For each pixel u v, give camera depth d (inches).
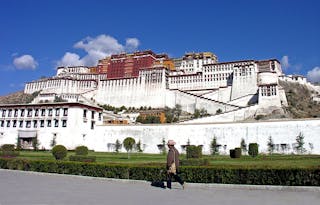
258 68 6943.9
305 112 5344.5
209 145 2362.2
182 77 6811.0
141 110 5812.0
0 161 1180.5
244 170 713.6
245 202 532.1
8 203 504.1
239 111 4050.2
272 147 2145.7
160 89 6171.3
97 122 3080.7
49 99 6732.3
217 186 712.4
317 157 1603.1
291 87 6540.4
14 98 7844.5
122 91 6604.3
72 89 7465.6
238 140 2272.4
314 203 520.7
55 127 2886.3
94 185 744.3
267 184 689.0
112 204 507.8
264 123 2215.8
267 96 4534.9
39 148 2861.7
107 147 2783.0
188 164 898.7
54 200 536.1
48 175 971.3
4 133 3095.5
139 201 537.6
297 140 2076.8
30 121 3014.3
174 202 530.0
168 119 4852.4
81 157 1193.4
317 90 6899.6
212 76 6569.9
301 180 663.8
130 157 1802.4
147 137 2620.6
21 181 813.2
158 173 791.1
